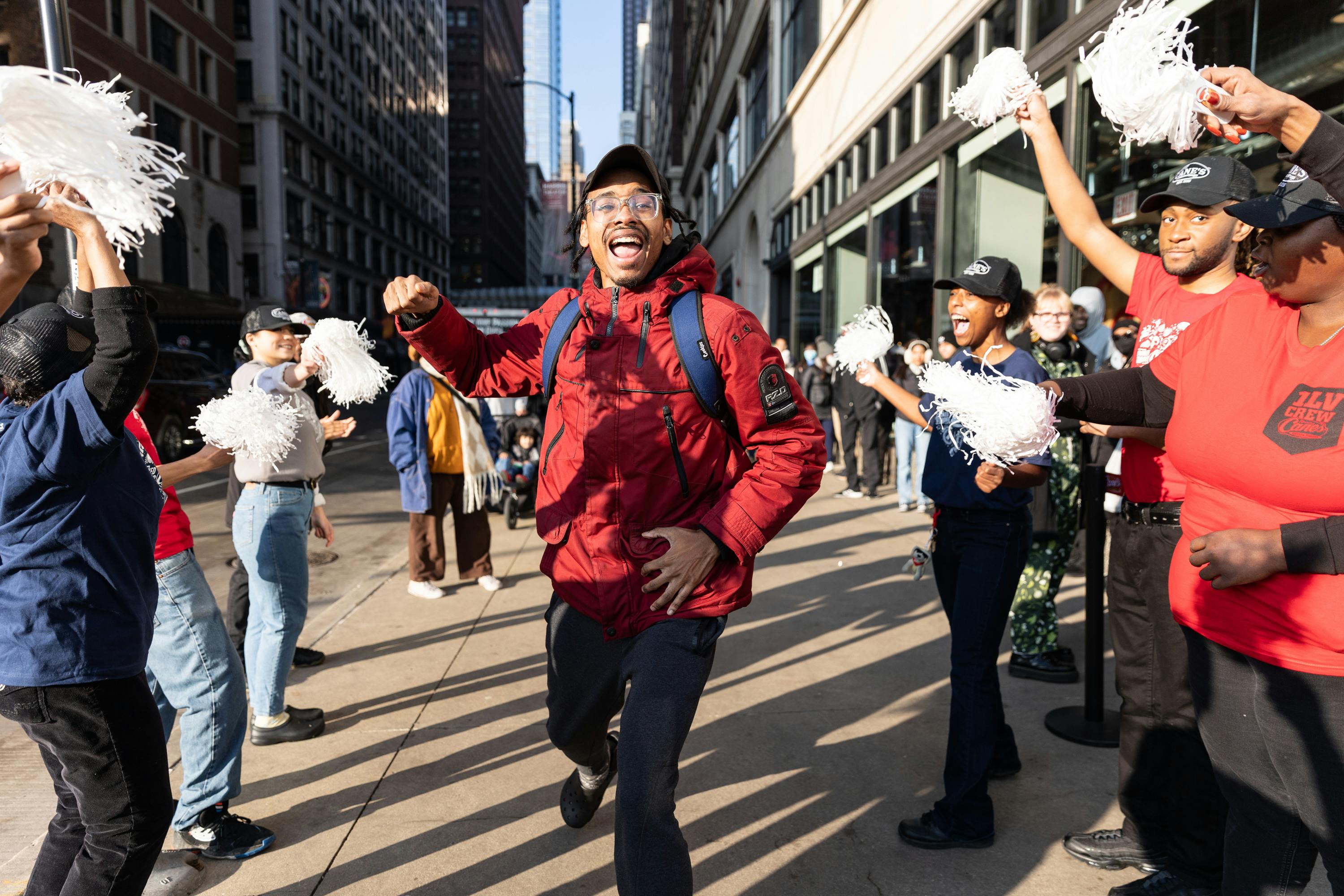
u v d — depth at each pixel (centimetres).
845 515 820
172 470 238
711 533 181
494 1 10262
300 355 305
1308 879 158
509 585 574
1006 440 183
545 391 206
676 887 163
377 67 5756
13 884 235
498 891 231
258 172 3916
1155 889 221
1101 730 323
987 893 229
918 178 1000
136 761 178
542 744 324
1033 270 712
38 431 161
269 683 323
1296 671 146
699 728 337
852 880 236
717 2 2856
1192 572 168
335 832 263
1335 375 141
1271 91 133
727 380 184
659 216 195
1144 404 187
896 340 1082
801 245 1692
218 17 3547
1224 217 217
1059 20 665
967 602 251
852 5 1248
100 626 172
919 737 327
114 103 134
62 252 2102
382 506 938
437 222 7781
